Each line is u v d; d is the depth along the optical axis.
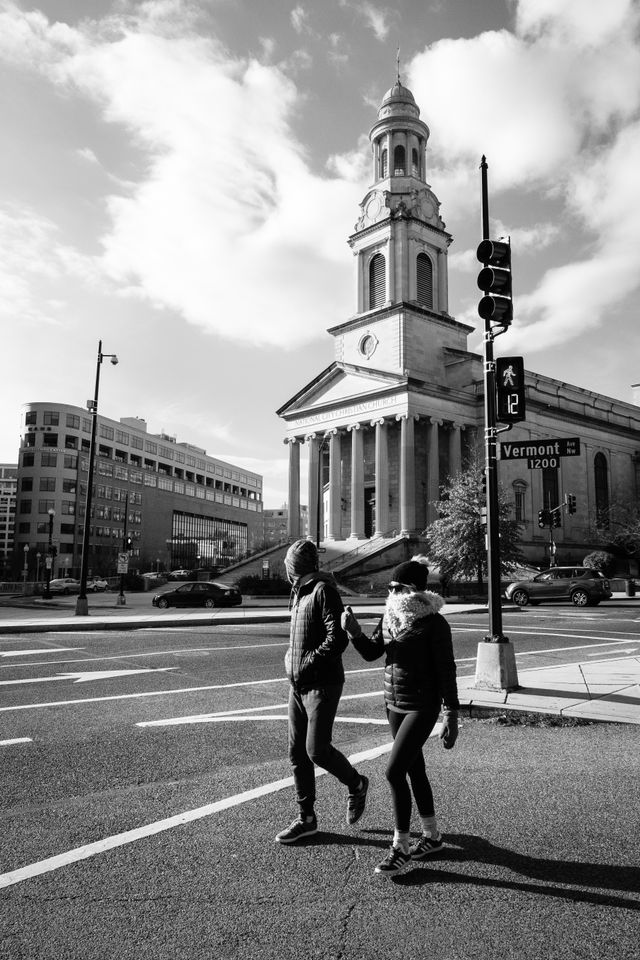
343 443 55.69
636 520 54.78
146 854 4.48
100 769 6.38
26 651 14.76
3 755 6.84
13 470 169.75
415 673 4.59
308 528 52.44
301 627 4.96
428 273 54.41
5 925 3.60
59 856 4.45
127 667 12.59
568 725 8.18
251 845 4.64
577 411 59.50
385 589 39.47
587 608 29.72
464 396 49.50
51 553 46.28
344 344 54.97
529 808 5.32
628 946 3.40
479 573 37.03
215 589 33.47
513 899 3.88
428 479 48.91
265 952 3.36
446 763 6.61
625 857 4.42
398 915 3.71
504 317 10.75
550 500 55.25
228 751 6.99
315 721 4.72
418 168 55.78
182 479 132.75
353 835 4.84
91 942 3.44
